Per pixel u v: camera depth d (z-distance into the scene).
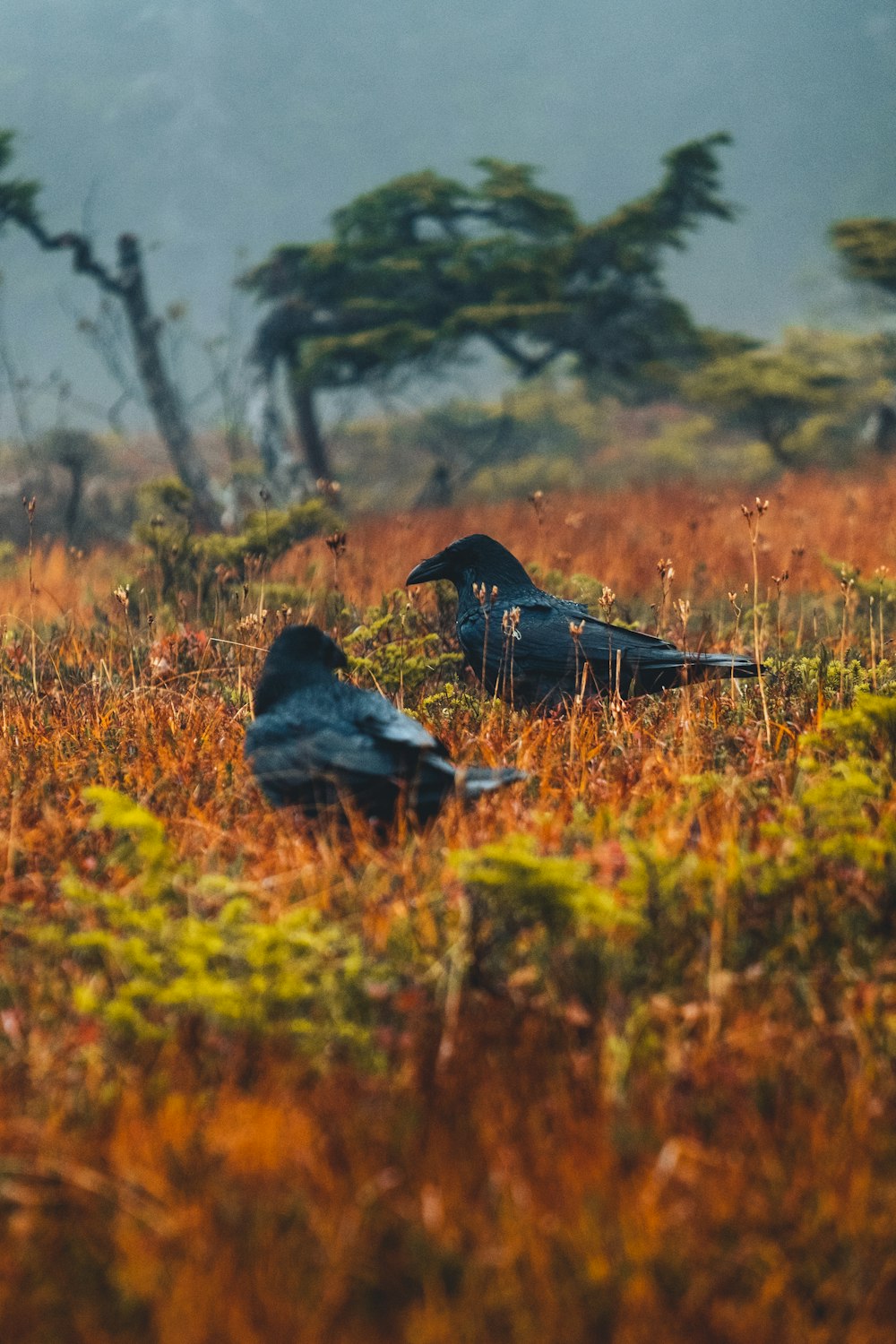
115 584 24.12
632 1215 6.26
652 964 8.45
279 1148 6.73
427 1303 5.86
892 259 84.25
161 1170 6.65
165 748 12.94
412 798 10.54
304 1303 5.88
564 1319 5.82
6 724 14.35
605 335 75.75
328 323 72.94
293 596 21.61
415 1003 7.88
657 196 72.81
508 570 16.61
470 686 16.95
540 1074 7.52
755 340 83.69
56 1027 8.07
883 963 8.23
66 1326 5.89
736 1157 6.80
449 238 75.88
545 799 11.17
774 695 14.55
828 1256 6.29
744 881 9.11
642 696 15.12
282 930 7.95
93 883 10.14
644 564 28.47
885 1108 7.17
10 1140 6.89
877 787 9.91
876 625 21.14
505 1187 6.50
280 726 11.21
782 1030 7.77
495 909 8.65
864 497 39.00
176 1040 7.73
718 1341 5.80
